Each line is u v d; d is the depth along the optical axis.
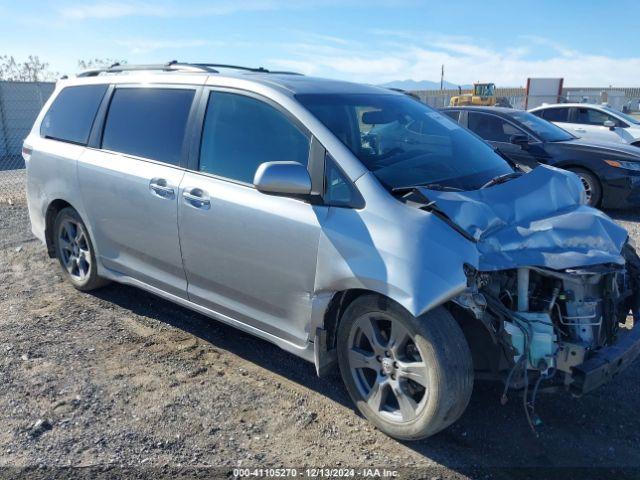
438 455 3.21
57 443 3.26
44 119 5.54
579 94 30.47
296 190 3.32
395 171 3.51
